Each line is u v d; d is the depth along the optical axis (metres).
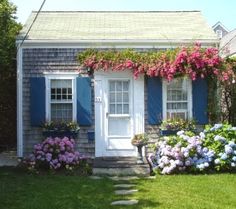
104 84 14.45
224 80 14.20
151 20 16.77
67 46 14.50
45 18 16.67
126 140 14.45
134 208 8.37
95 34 14.85
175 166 12.26
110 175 12.58
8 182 11.11
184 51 13.97
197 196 9.23
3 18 17.11
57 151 13.20
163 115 14.48
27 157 13.80
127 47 14.57
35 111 14.38
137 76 14.30
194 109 14.51
